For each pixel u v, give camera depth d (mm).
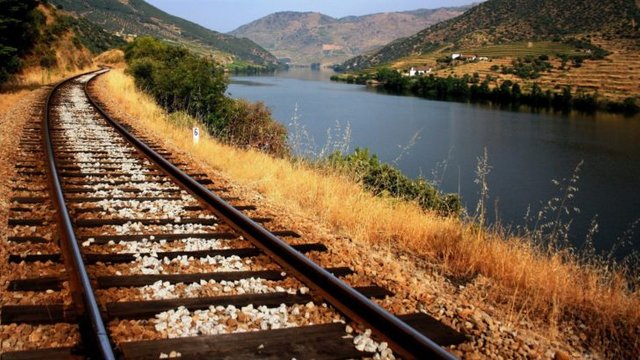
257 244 5820
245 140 20453
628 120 107875
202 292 4535
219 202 7184
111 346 3379
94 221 6461
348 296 4234
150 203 7660
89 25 150875
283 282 4855
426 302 4801
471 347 4004
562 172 55281
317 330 3891
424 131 79062
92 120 18156
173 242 5902
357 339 3740
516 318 4723
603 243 30562
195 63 26938
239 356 3455
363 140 64250
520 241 6824
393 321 3729
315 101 113938
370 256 6020
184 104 25891
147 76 34156
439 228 7430
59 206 6387
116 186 8625
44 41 53969
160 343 3521
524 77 199625
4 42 31062
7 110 19656
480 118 103375
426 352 3406
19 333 3639
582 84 175375
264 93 124938
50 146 11047
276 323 4000
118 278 4660
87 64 68062
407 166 52750
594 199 44469
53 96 26844
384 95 155625
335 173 10789
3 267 4836
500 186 46688
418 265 6195
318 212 8266
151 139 15055
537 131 87062
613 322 4984
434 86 174375
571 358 4125
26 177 8805
